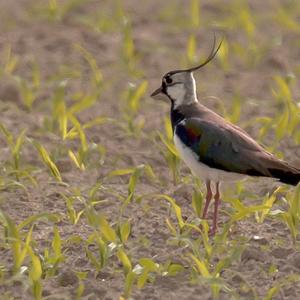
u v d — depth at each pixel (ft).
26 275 53.88
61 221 61.87
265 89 91.40
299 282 53.21
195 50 103.09
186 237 55.72
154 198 65.62
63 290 52.24
